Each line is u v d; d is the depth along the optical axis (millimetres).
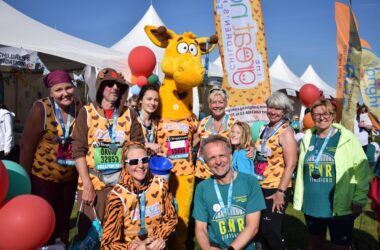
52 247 3252
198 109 9258
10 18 8148
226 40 5391
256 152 3592
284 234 4984
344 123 3857
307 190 3367
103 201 3047
